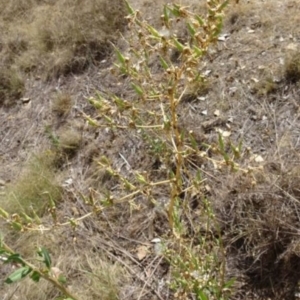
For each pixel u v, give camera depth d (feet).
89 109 13.17
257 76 11.69
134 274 9.37
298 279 8.37
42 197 11.10
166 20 4.41
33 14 16.74
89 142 12.17
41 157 12.21
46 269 4.49
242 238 8.96
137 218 10.23
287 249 8.38
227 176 9.42
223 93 11.62
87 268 9.59
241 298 8.52
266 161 9.56
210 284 6.56
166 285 9.05
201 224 9.03
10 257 4.32
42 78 14.69
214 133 10.93
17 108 14.34
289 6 13.37
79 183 11.42
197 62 4.23
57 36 15.12
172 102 4.55
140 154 11.26
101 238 10.12
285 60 11.54
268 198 8.79
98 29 14.93
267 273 8.61
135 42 9.56
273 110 10.89
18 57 15.39
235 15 13.52
